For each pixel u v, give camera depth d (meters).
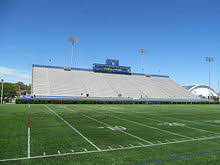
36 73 49.34
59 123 12.72
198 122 14.85
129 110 23.86
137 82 59.19
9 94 63.09
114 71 62.00
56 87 44.91
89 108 25.22
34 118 14.55
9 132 9.70
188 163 6.01
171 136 9.84
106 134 9.91
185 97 56.12
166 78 68.94
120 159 6.23
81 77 53.69
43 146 7.51
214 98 72.19
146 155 6.70
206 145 8.22
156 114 19.84
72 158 6.23
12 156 6.31
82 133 9.99
